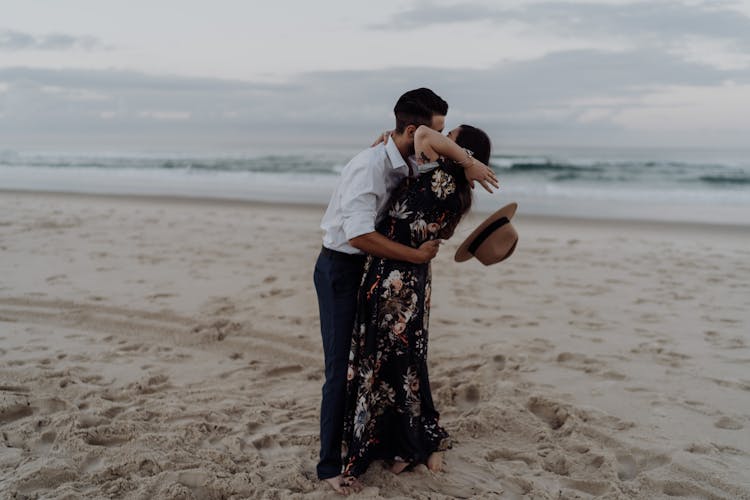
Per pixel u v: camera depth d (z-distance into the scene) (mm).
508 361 4277
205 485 2734
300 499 2652
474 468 3006
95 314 5223
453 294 6020
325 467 2826
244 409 3576
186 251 7805
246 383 3992
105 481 2762
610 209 13734
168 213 11570
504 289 6215
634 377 4000
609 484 2811
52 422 3244
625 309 5520
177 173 22891
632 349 4492
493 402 3639
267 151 37688
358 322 2754
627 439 3199
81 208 12039
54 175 22125
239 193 16656
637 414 3484
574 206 14312
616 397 3705
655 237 9477
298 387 3957
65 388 3729
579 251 8188
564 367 4203
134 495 2627
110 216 10852
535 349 4520
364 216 2553
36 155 32344
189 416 3428
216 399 3705
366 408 2775
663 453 3041
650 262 7512
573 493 2775
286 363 4367
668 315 5332
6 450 2986
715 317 5262
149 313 5238
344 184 2633
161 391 3816
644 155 35219
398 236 2689
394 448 2949
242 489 2721
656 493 2768
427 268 2857
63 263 6980
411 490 2783
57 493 2613
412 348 2818
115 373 4055
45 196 14242
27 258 7195
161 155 32250
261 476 2844
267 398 3760
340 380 2799
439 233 2732
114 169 24547
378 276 2721
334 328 2789
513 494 2793
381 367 2828
